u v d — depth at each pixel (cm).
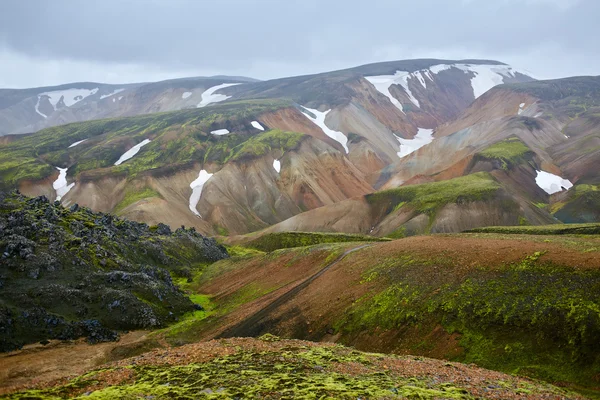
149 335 6744
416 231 17275
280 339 4134
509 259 4809
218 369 3020
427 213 17975
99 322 6769
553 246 4881
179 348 3803
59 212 10531
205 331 6575
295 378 2773
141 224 13775
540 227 10650
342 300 5662
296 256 8700
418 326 4522
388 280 5519
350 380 2753
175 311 7875
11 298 6650
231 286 9106
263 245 16138
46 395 2680
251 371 2947
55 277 7588
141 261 10350
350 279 6153
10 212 9488
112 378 2958
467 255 5303
